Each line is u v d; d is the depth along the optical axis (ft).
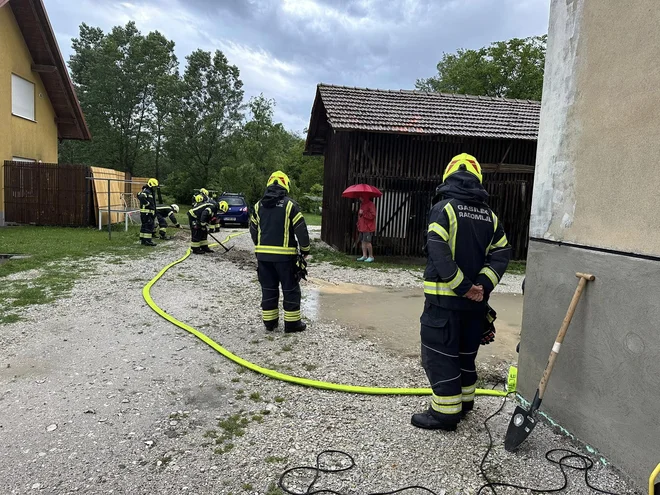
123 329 17.01
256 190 115.75
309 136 52.49
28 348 14.82
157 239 44.04
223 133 135.23
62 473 8.67
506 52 108.78
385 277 30.35
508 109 46.34
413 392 12.41
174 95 134.31
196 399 11.80
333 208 44.65
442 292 9.95
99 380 12.70
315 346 16.02
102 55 138.31
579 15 9.83
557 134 10.49
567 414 10.00
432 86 142.82
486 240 10.26
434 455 9.51
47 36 53.88
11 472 8.65
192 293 23.03
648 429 7.99
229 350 15.37
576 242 9.77
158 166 157.28
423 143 39.63
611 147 8.87
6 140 51.11
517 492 8.36
